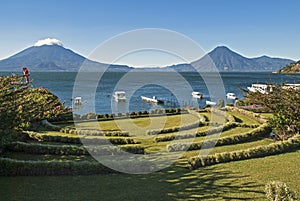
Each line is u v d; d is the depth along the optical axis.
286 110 15.34
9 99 11.97
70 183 9.60
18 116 12.34
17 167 10.20
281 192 7.77
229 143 15.02
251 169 10.94
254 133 16.02
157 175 10.45
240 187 9.24
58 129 18.59
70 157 12.59
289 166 11.17
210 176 10.30
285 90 16.27
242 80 112.62
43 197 8.52
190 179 10.02
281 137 15.52
